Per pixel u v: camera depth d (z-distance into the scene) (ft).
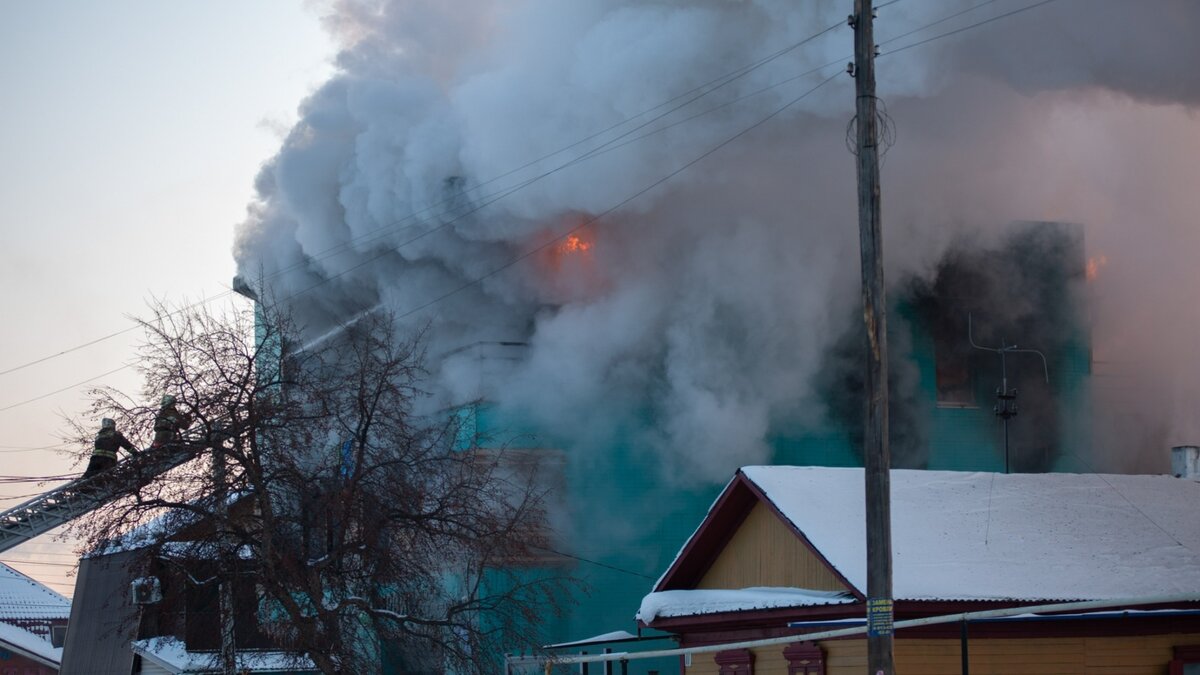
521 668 85.97
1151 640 52.29
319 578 67.97
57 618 162.20
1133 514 59.93
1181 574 53.42
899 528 56.80
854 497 60.64
